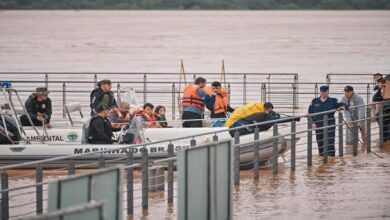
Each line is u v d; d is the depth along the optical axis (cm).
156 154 4475
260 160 4538
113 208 2459
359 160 4722
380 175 4350
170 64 12338
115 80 9475
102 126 4512
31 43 18012
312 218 3600
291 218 3600
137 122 4509
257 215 3641
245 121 4609
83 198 2405
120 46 17062
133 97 5291
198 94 4969
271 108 4684
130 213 3666
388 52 14612
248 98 7600
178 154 2670
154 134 4597
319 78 9694
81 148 4466
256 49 15850
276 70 11075
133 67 11750
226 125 4656
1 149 4484
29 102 4938
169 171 3809
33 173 4297
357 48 15875
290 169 4453
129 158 3688
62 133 4688
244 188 4097
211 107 4959
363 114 5044
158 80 9512
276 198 3912
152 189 4025
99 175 2427
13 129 4594
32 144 4509
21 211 3762
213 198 2739
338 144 4994
